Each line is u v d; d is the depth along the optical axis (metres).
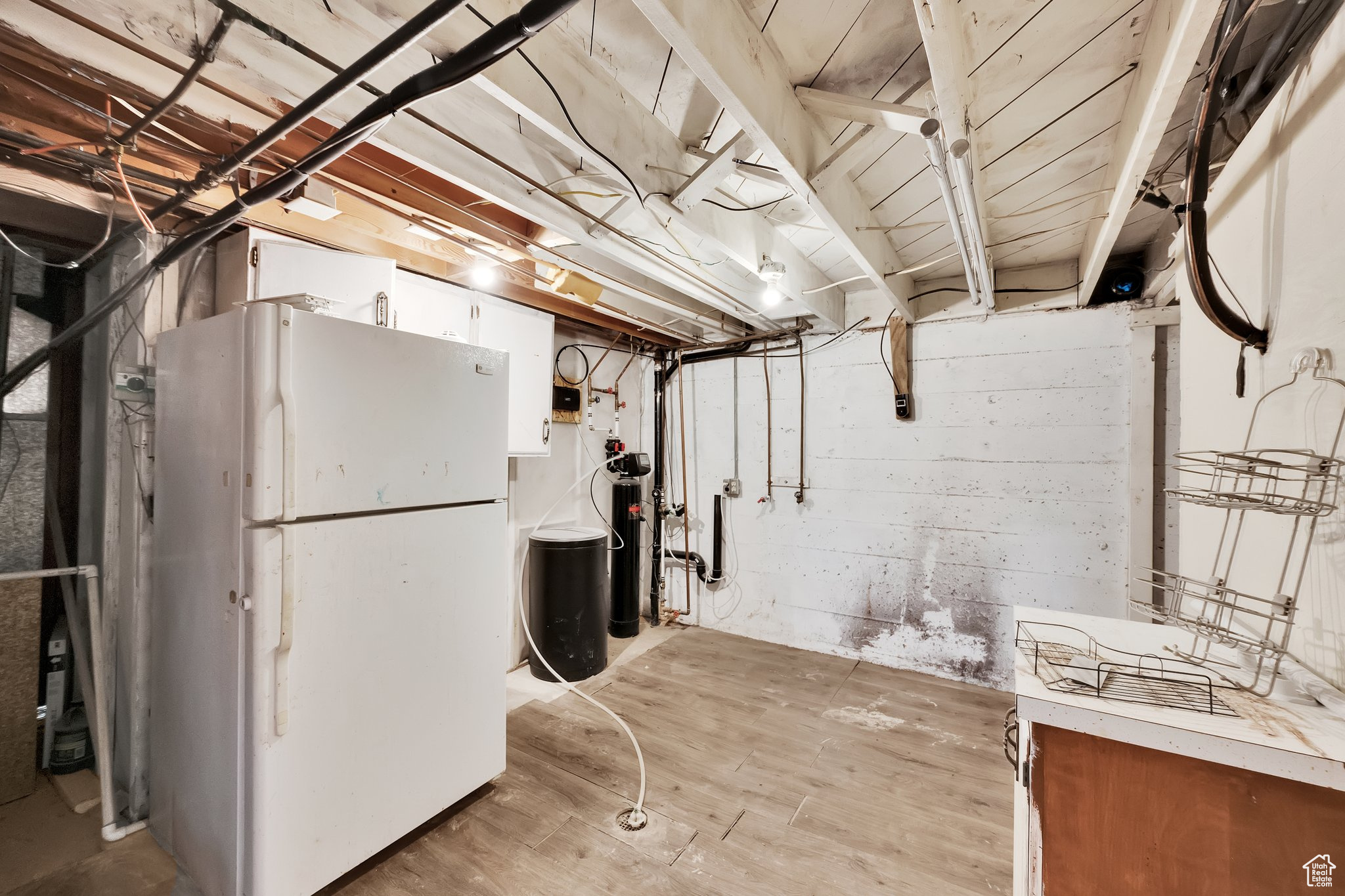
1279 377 1.04
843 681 2.99
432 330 2.36
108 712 1.79
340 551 1.50
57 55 1.12
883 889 1.54
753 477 3.72
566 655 2.95
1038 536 2.80
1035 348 2.81
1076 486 2.72
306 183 1.59
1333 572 0.88
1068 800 0.84
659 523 4.04
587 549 3.02
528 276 2.42
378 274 2.02
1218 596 1.23
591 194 1.71
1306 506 0.84
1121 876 0.81
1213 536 1.33
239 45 1.08
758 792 1.99
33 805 1.83
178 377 1.63
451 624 1.80
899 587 3.19
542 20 0.75
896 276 2.62
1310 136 0.94
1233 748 0.72
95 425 1.98
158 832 1.70
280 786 1.37
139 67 1.19
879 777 2.08
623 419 4.06
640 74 1.36
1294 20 0.90
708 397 3.92
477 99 1.44
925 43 0.97
